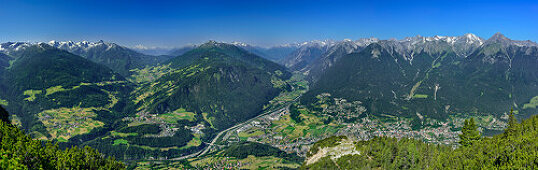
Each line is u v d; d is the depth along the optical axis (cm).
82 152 13775
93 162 13750
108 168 14088
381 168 14162
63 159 12194
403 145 14625
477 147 13062
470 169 11556
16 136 11938
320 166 15975
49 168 11425
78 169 12481
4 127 11988
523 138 12556
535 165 10194
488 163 11412
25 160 10562
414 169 13250
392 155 14438
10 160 9850
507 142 12594
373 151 15438
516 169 10481
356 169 14562
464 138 15562
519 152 11038
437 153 13412
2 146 10819
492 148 12244
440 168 12319
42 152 11575
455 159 12481
